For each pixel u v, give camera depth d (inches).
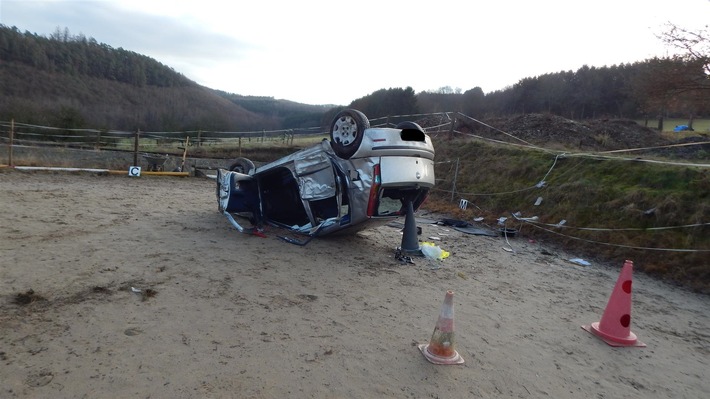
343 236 338.3
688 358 190.7
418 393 135.4
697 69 603.5
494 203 538.6
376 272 260.4
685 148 636.1
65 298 173.0
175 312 171.5
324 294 213.0
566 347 186.1
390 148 271.3
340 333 171.0
